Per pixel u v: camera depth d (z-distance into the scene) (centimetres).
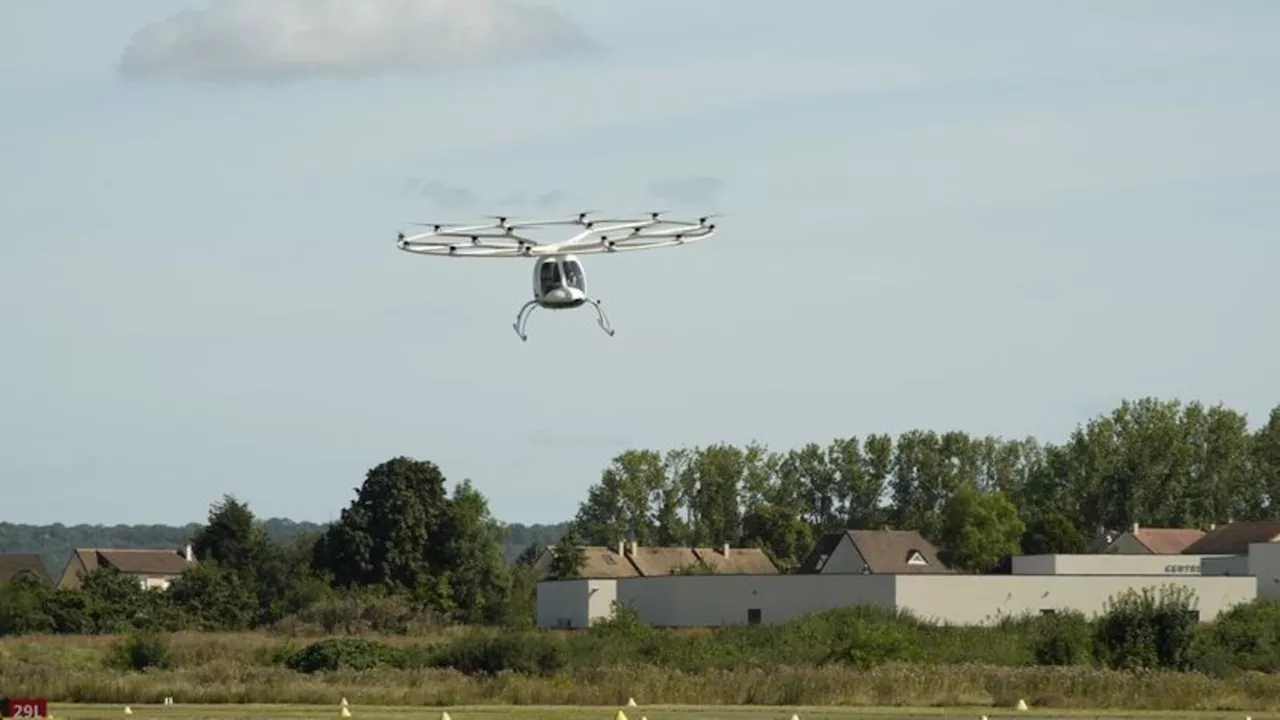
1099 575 18138
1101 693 11669
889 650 14125
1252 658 14562
